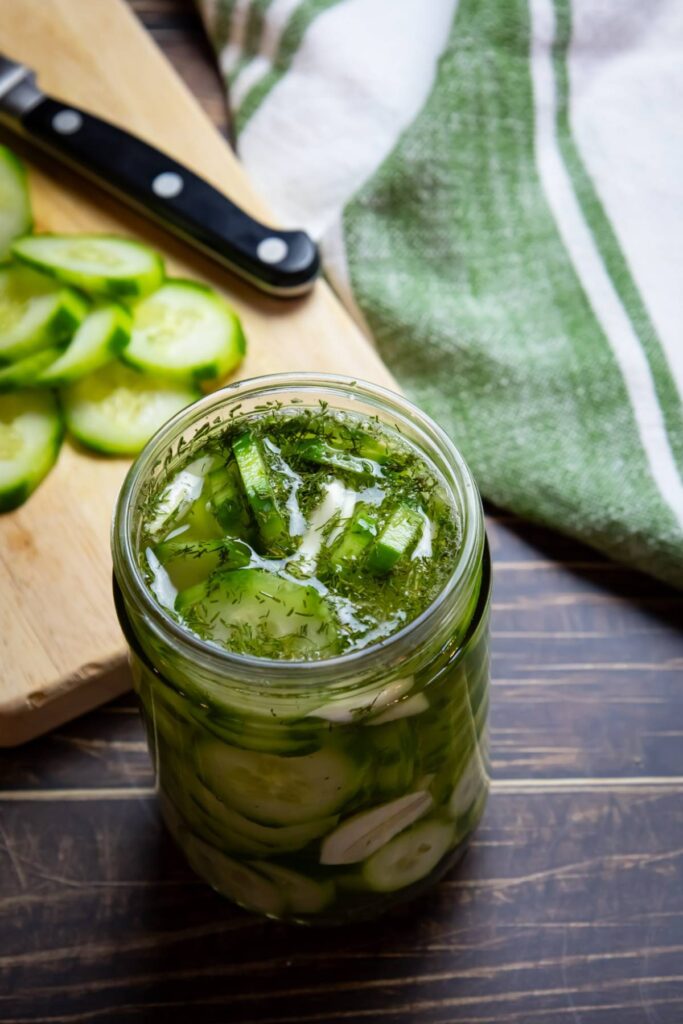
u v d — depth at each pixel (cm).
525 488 62
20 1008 54
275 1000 55
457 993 55
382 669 45
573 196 68
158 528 49
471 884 56
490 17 69
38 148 69
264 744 47
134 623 48
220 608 46
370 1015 54
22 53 71
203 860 54
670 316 65
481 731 52
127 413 62
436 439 48
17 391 62
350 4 70
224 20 72
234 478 49
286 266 64
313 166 69
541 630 61
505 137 69
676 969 55
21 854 57
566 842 57
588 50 70
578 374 64
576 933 56
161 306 64
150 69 71
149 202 66
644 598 61
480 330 65
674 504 61
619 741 59
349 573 47
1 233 66
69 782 58
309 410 51
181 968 55
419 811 51
